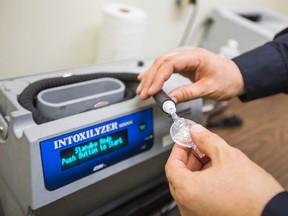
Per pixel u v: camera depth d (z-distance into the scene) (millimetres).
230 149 374
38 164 392
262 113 914
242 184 340
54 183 412
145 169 546
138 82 545
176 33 1054
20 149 401
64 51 797
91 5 783
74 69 563
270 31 992
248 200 331
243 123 851
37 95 466
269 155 734
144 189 568
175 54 538
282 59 607
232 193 338
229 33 1066
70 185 431
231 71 573
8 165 447
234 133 805
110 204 527
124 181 523
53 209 443
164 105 465
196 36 1135
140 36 764
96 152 444
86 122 425
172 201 582
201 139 395
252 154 731
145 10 914
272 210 320
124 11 746
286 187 639
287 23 1149
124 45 748
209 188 347
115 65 599
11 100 441
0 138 446
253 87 600
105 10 730
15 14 667
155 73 505
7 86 474
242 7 1179
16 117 399
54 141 399
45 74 533
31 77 517
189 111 551
